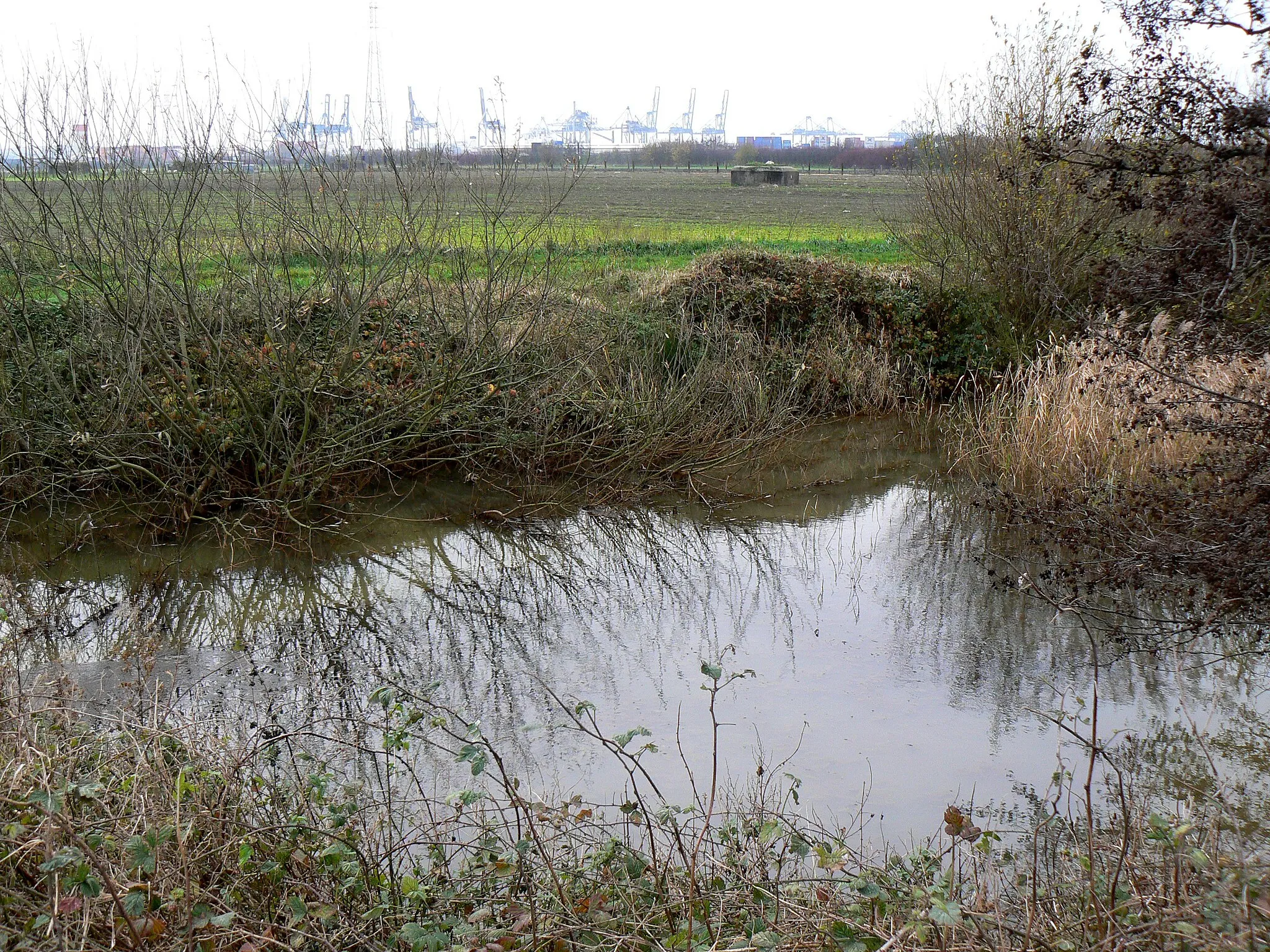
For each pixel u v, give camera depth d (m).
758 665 6.61
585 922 3.24
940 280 15.17
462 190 9.90
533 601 8.00
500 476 10.86
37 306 9.27
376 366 10.21
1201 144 5.45
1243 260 5.39
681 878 3.68
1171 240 6.03
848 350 14.16
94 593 7.74
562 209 12.34
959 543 9.12
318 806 4.23
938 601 7.73
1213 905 2.88
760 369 12.91
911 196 16.59
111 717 4.47
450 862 3.98
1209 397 6.59
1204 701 5.91
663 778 5.06
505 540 9.42
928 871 3.70
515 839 4.20
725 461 11.20
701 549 9.23
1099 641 6.80
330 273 9.13
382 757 5.20
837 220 31.42
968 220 14.73
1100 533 7.63
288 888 3.41
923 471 11.58
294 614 7.59
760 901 3.50
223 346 9.25
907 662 6.61
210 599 7.79
